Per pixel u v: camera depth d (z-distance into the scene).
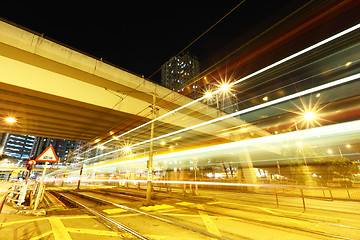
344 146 34.06
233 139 31.95
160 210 8.66
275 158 39.78
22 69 13.36
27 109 18.25
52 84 14.58
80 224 6.05
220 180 32.56
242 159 31.88
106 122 23.84
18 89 13.81
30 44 13.15
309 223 6.53
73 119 22.16
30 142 141.38
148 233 5.33
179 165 42.91
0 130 27.91
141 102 19.75
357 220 6.99
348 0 14.95
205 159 41.47
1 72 12.68
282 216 7.64
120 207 9.23
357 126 26.03
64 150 154.25
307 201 13.54
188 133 28.98
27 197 11.46
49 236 4.84
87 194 16.08
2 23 12.41
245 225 6.23
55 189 22.47
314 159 28.94
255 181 30.02
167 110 22.58
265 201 12.97
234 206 10.15
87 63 15.68
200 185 30.23
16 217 6.59
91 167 66.12
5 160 91.19
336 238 5.02
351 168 27.42
